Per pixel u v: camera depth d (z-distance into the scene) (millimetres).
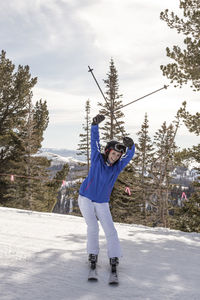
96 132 3049
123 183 23000
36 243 4109
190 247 4598
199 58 9367
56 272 2904
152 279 2904
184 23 9836
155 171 21422
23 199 24375
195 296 2521
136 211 22906
